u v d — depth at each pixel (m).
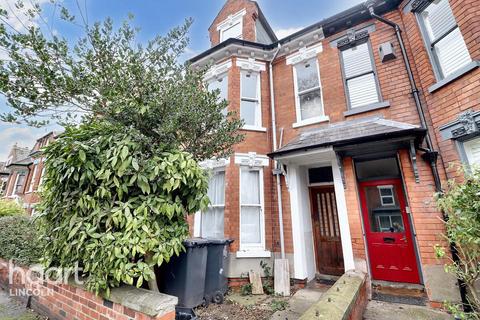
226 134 4.32
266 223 6.59
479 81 4.20
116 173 2.88
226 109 7.27
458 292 4.07
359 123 5.82
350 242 5.18
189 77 3.92
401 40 5.71
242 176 6.90
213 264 5.04
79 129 3.21
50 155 3.21
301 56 7.33
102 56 3.34
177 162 3.18
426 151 4.74
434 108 4.95
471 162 4.36
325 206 6.58
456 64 4.80
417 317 3.80
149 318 2.30
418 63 5.36
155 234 2.89
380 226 5.36
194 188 3.34
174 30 3.83
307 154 5.49
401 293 4.73
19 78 2.95
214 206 6.80
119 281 2.74
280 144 7.06
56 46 3.04
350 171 5.48
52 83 3.08
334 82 6.61
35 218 3.36
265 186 6.88
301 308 4.45
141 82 3.41
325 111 6.57
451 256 4.14
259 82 7.84
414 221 4.69
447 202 3.24
